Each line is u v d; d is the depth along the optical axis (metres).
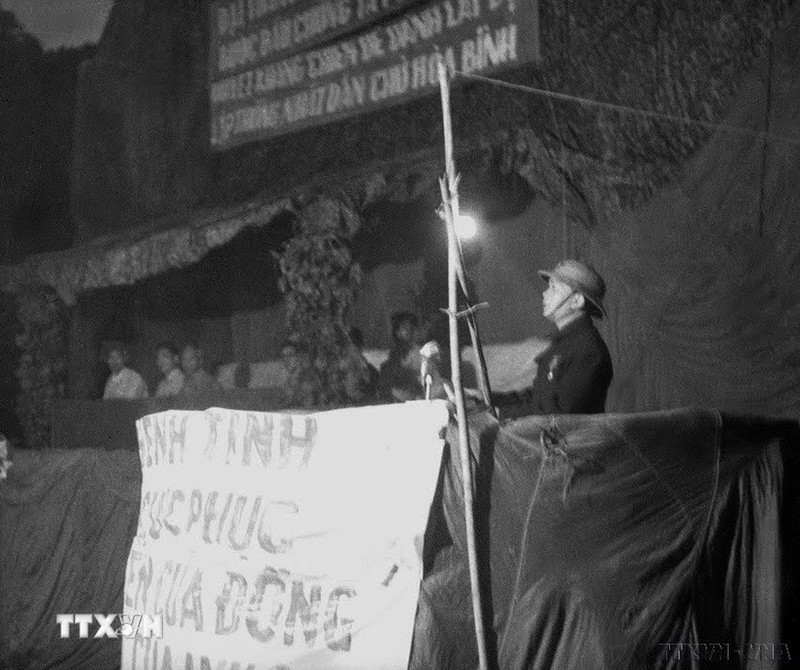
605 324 8.25
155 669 5.61
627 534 4.93
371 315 11.34
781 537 5.40
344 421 5.14
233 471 5.52
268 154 13.23
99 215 16.19
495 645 4.74
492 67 9.59
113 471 8.41
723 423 5.18
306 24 12.40
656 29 8.10
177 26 15.15
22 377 13.76
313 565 5.05
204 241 11.20
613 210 8.22
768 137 7.32
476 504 4.80
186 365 11.70
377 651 4.77
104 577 8.35
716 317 7.55
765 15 7.44
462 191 9.12
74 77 18.27
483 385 5.05
